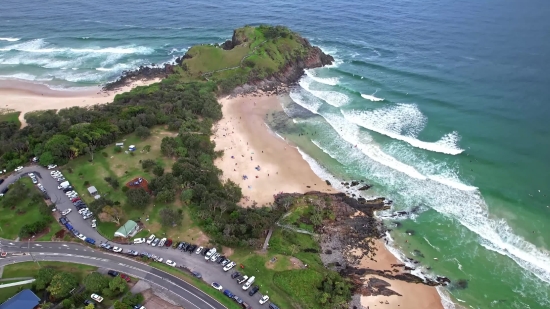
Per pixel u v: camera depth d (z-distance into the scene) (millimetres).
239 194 98500
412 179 106438
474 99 137750
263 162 116688
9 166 104625
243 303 70500
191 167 104938
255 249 83125
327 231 91938
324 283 76250
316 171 112562
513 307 74062
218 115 138875
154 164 106438
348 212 97312
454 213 94875
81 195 95875
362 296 76812
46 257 78812
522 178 102000
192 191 94000
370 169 112000
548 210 92188
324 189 105125
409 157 114250
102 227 86312
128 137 121938
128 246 82188
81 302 69125
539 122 121938
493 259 83188
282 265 79625
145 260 78438
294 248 84375
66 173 104000
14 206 91438
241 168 113688
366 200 100750
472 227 90750
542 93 136750
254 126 136375
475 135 119250
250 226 87188
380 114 136500
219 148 122938
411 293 77750
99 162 109188
